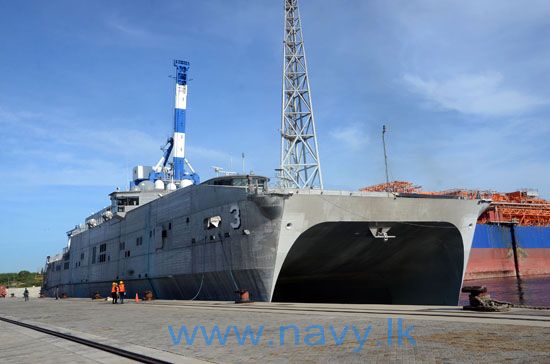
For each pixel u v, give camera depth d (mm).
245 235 34344
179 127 79812
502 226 102188
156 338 15570
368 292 46656
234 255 35438
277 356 11312
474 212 36906
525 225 109375
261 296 33344
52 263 100625
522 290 69125
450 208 35688
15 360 12945
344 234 35094
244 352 12109
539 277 98688
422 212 34875
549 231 109188
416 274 42406
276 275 32344
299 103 81312
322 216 32406
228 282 36625
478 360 9570
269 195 31625
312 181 76688
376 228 34812
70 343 15680
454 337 12328
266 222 32625
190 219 42219
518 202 111312
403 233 36812
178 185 69562
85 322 23109
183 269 42812
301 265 39875
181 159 78500
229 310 25766
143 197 61750
